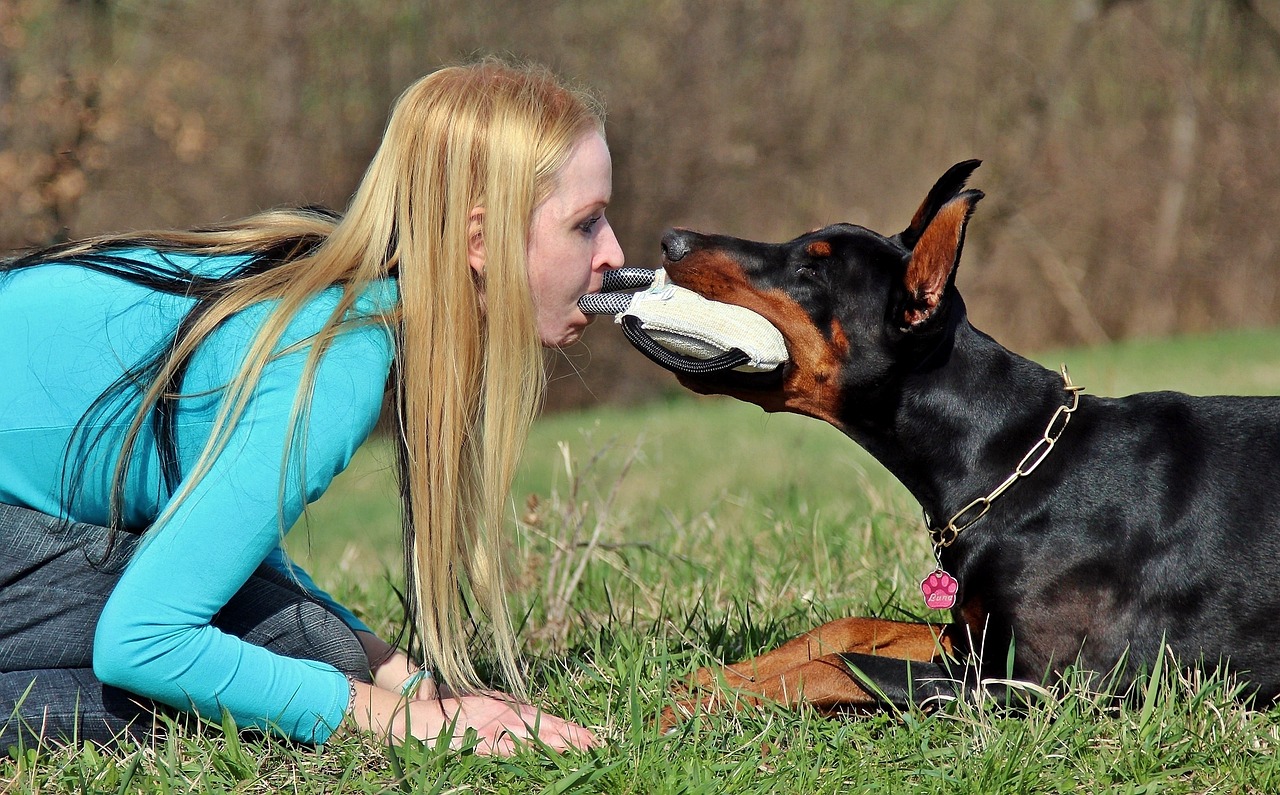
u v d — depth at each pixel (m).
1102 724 4.89
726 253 5.67
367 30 28.41
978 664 5.29
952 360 5.57
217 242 4.86
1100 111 33.91
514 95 4.63
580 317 5.08
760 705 5.14
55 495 4.61
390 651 5.52
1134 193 33.41
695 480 14.68
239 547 4.39
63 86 22.92
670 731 4.89
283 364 4.39
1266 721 5.05
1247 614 5.26
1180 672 5.30
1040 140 33.41
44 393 4.52
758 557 8.17
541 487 15.05
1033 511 5.38
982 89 33.31
